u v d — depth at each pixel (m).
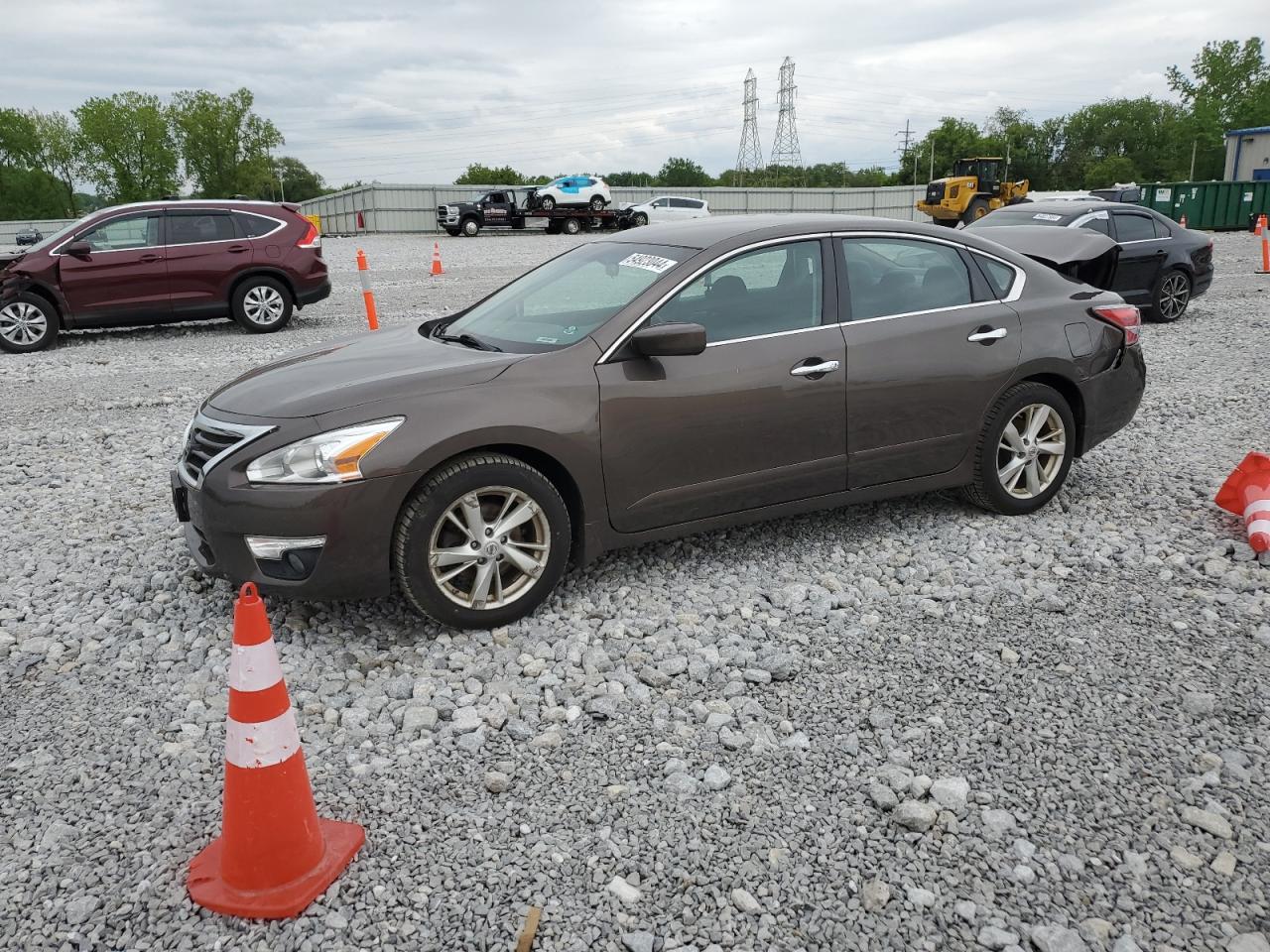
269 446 3.66
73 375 10.06
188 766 3.13
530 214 40.81
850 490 4.72
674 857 2.70
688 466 4.25
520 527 4.04
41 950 2.38
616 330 4.12
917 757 3.14
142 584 4.49
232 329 13.22
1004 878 2.61
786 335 4.43
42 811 2.91
